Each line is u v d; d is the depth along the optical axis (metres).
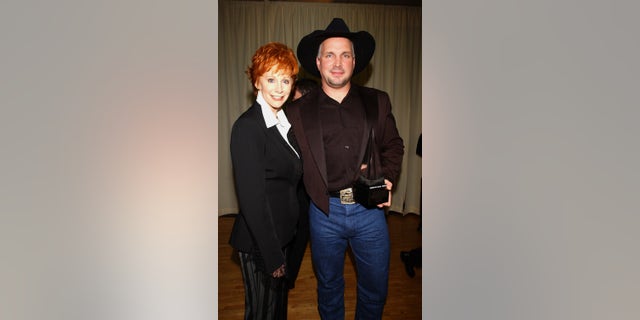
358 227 1.91
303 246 1.94
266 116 1.79
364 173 1.90
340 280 1.96
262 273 1.84
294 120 1.85
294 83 1.85
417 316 2.07
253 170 1.77
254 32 1.95
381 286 1.97
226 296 1.92
